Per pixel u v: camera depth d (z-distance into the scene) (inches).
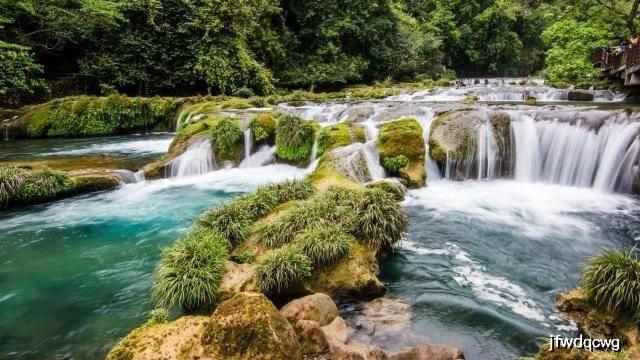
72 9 965.2
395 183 443.5
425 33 1931.6
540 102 856.3
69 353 205.0
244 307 176.4
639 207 399.9
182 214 408.2
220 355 168.2
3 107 948.0
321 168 454.0
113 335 219.1
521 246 321.4
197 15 1126.4
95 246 336.5
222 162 588.4
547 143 501.0
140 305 248.5
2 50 826.2
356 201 309.9
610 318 199.2
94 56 1016.2
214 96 1098.1
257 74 1208.8
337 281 247.0
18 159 612.1
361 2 1530.5
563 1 1195.3
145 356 170.9
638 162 426.3
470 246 323.0
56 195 447.2
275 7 1312.7
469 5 2171.5
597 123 466.9
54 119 880.9
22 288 272.4
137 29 1066.7
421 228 359.3
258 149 610.9
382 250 295.6
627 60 793.6
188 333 187.5
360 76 1504.7
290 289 241.8
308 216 291.0
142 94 1090.7
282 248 257.9
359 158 468.1
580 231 348.2
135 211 418.9
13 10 903.1
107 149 730.8
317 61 1470.2
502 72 2452.0
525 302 240.2
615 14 1023.0
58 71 1039.6
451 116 542.0
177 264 245.0
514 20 2192.4
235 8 1159.6
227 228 295.6
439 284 264.7
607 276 207.3
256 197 344.8
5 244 341.7
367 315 227.9
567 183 486.3
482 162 514.3
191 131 617.3
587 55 1115.3
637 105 737.0
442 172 513.7
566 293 228.4
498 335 208.2
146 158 633.6
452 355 176.6
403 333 206.2
